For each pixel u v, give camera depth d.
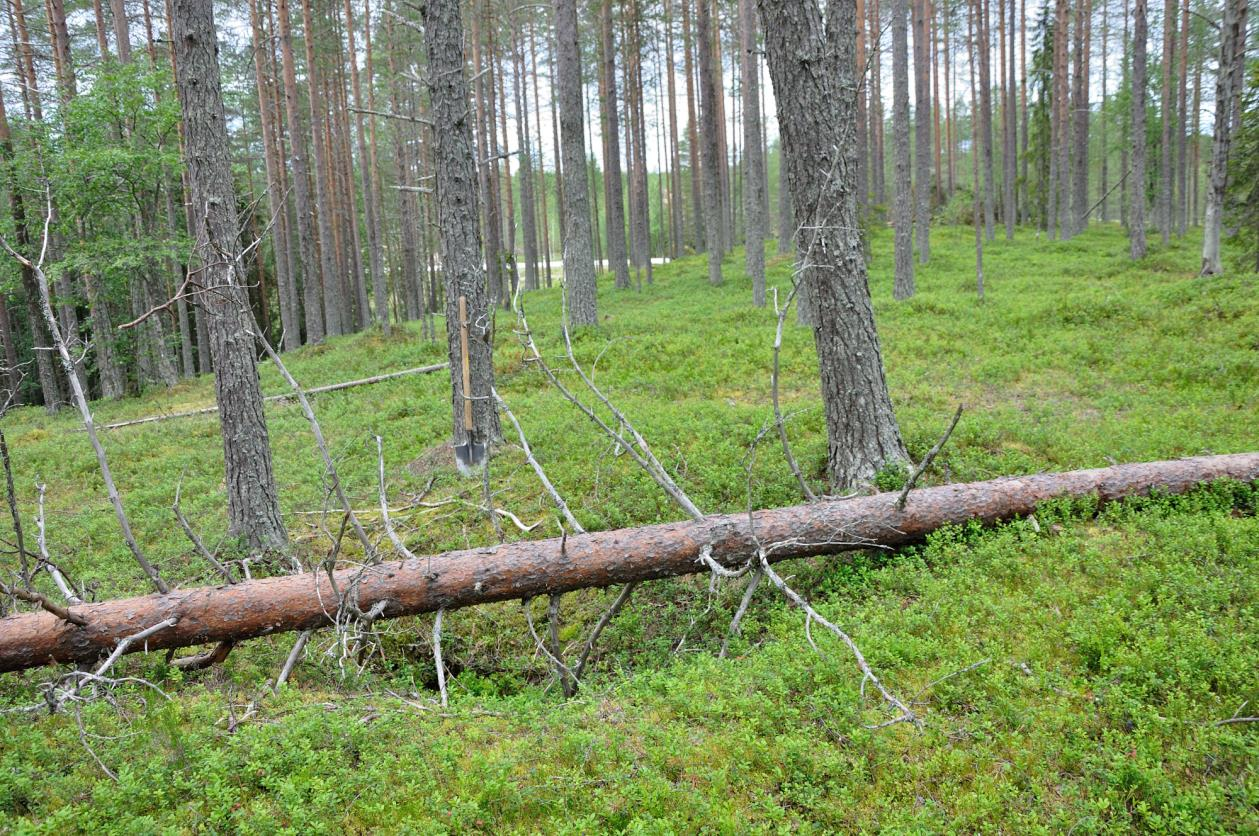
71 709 4.50
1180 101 34.81
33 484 11.56
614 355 15.02
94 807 3.48
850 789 3.51
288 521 8.73
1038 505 6.03
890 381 11.39
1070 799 3.31
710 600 5.72
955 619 4.74
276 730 4.14
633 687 4.72
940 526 6.01
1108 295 15.79
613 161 29.52
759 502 7.30
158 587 5.20
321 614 5.32
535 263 37.34
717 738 3.88
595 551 5.61
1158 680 3.83
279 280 29.58
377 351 20.66
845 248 7.02
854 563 6.07
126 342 21.89
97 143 18.80
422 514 8.40
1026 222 40.72
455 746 4.06
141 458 12.95
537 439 10.00
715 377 12.68
